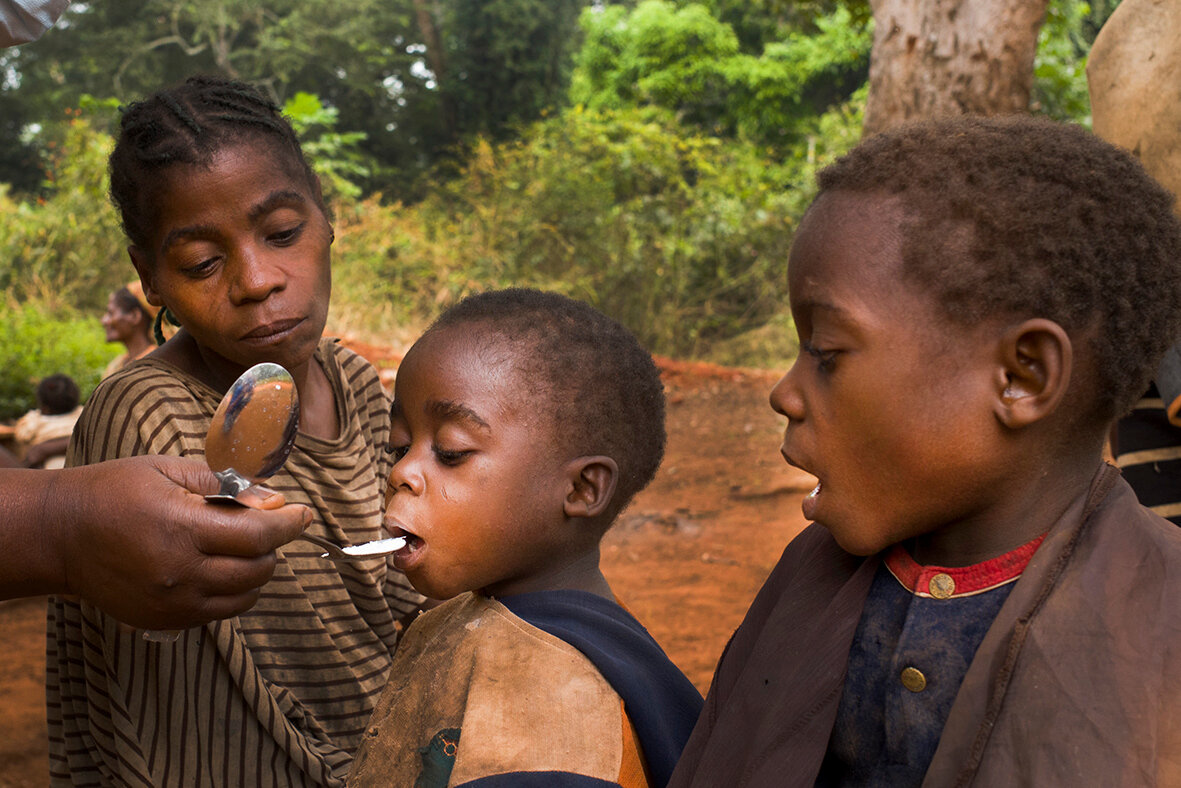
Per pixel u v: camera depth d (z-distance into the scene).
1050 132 0.92
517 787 1.22
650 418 1.56
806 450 0.97
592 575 1.54
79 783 1.83
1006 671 0.87
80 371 10.12
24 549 1.29
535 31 27.59
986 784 0.84
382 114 28.27
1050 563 0.90
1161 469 1.94
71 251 13.03
